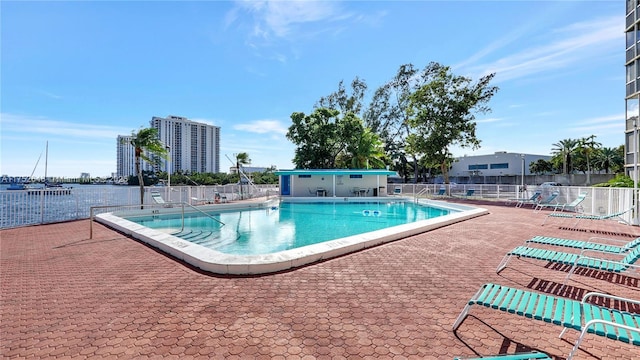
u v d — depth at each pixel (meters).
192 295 4.09
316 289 4.33
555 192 16.22
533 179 46.72
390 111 45.00
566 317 2.64
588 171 56.97
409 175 59.09
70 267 5.40
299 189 24.30
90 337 2.97
